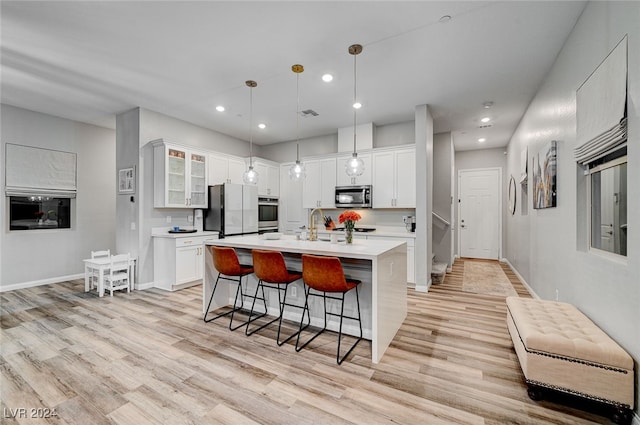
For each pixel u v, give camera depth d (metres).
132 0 2.17
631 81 1.64
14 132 4.31
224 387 1.97
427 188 4.35
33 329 2.90
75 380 2.04
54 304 3.69
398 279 2.90
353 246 2.79
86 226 5.10
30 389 1.94
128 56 3.00
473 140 6.40
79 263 5.01
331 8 2.27
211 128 5.53
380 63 3.12
